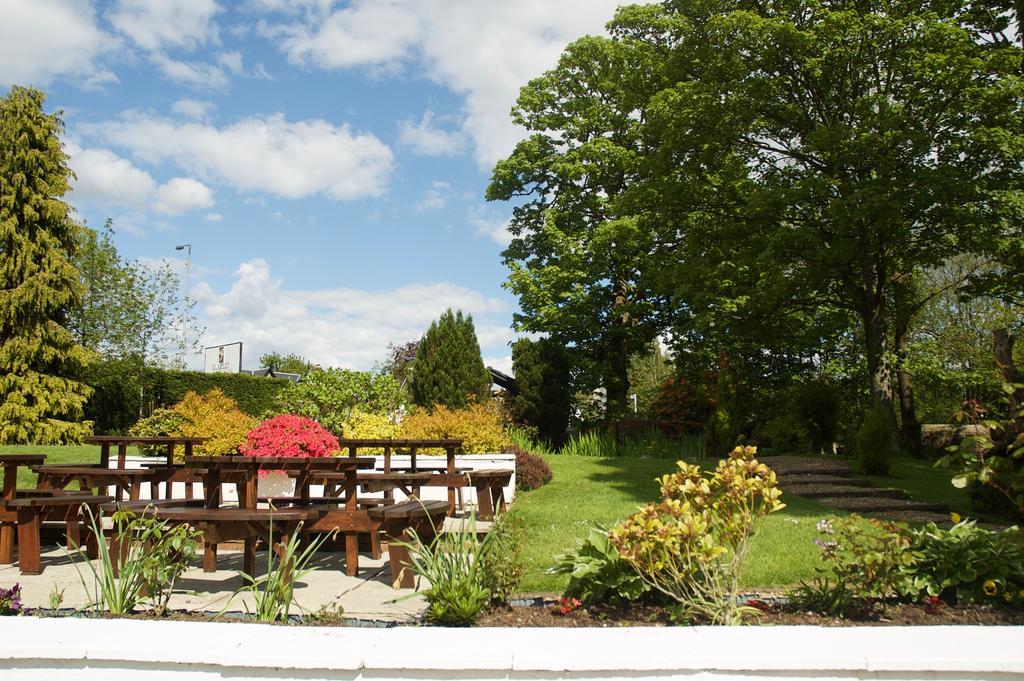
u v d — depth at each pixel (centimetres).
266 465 630
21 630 345
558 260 2434
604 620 423
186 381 2592
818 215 1616
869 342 1775
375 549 682
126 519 511
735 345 2053
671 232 2030
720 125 1625
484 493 892
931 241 1672
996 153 1468
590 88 2475
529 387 2172
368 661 310
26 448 1662
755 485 438
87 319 2827
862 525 745
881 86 1680
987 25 1542
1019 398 955
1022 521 991
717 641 330
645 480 1341
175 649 319
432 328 2058
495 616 432
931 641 331
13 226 2338
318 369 1473
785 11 1563
